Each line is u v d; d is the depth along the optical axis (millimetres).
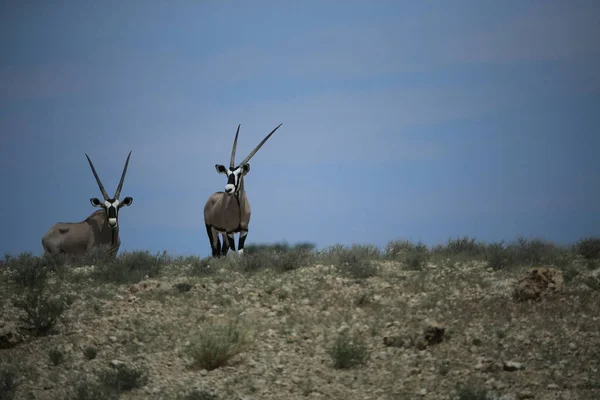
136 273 54406
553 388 30828
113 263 57719
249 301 45500
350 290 46188
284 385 33500
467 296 43500
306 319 41281
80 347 38844
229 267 56812
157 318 42875
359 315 41688
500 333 36656
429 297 43531
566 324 37438
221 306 44719
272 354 36906
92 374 35656
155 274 55500
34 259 58656
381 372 34250
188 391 33000
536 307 40219
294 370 35031
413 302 43156
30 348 39188
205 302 45344
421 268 51938
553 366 32812
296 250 57312
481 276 47906
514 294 42281
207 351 35969
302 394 32594
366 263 51125
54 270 58031
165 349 38344
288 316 42250
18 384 34625
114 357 37656
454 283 46594
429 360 34906
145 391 33531
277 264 55125
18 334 40094
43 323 41438
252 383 33688
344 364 35156
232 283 50031
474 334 37125
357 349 35844
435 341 36875
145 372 35594
